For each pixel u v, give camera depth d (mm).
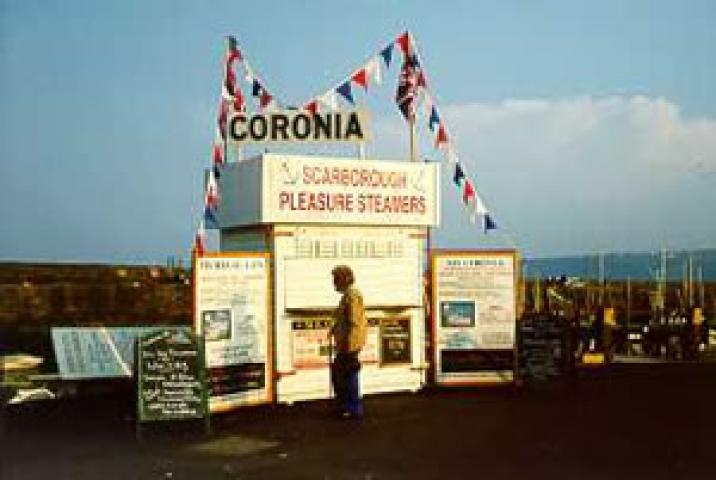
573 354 14180
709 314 27781
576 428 10883
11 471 8961
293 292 12609
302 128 13039
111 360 13664
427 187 13547
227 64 13383
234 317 11977
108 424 11289
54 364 14617
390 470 8883
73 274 30953
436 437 10414
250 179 12828
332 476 8680
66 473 8891
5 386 12898
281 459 9398
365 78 13789
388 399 13000
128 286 26797
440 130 14539
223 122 13047
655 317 24359
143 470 9000
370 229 13164
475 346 13930
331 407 12328
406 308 13469
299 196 12625
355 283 13047
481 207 14609
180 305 27422
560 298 26891
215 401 11625
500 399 13023
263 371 12383
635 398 13148
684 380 15148
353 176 12984
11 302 24531
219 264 11828
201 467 9102
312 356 12758
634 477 8539
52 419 11602
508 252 14055
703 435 10461
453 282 13930
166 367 10617
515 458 9352
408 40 14398
